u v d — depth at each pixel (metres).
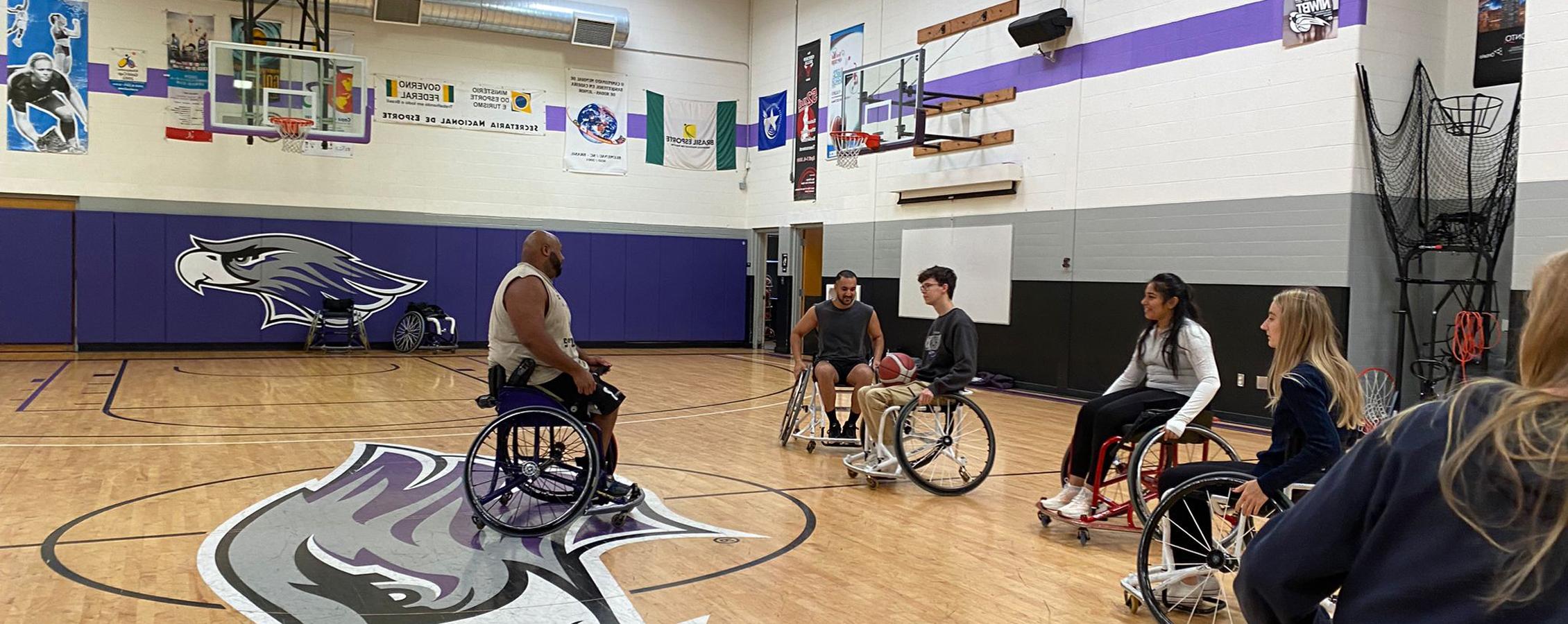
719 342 16.02
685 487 5.36
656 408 8.66
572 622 3.22
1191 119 8.89
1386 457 1.03
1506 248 7.60
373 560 3.84
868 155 12.99
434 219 14.03
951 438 5.46
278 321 13.33
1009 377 10.80
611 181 15.06
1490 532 0.92
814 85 14.14
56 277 12.30
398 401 8.58
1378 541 1.02
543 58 14.54
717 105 15.70
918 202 12.13
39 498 4.80
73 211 12.33
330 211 13.48
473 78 14.15
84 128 12.25
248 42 12.41
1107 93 9.70
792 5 14.62
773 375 11.72
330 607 3.30
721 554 4.07
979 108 11.27
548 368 4.21
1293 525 1.13
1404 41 7.88
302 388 9.48
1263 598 1.18
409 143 13.85
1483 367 7.54
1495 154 7.74
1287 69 8.14
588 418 4.30
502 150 14.37
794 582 3.72
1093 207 9.84
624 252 15.22
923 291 5.53
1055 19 9.96
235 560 3.81
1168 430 3.93
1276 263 8.24
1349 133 7.71
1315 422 2.94
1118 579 3.87
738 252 16.06
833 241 13.72
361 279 13.69
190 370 10.96
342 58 12.21
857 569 3.92
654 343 15.53
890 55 12.66
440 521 4.44
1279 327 3.20
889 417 5.50
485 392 9.38
